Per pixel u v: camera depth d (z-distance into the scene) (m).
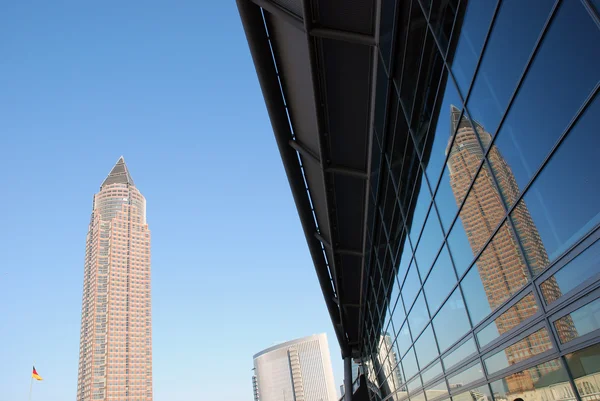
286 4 13.21
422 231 14.30
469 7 8.41
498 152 8.30
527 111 7.14
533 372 8.48
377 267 24.44
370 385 40.75
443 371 14.43
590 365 6.68
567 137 6.31
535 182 7.31
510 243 8.55
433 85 10.77
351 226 23.02
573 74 5.97
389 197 17.72
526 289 8.27
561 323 7.29
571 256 6.73
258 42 15.43
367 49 13.38
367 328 35.72
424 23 10.52
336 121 16.17
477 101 8.73
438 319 14.15
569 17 5.89
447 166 10.88
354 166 18.14
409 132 13.24
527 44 6.87
